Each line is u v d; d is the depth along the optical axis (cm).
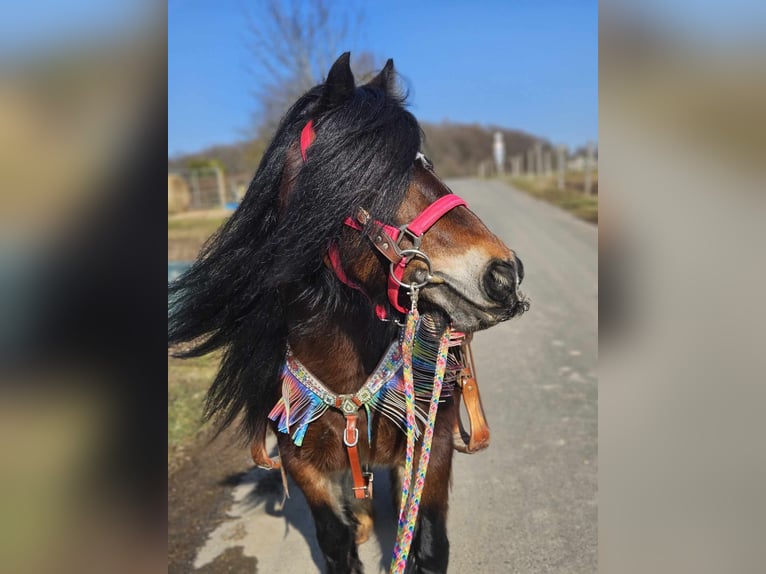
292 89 998
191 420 357
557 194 1652
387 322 162
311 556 239
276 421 173
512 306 140
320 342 162
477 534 243
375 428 167
